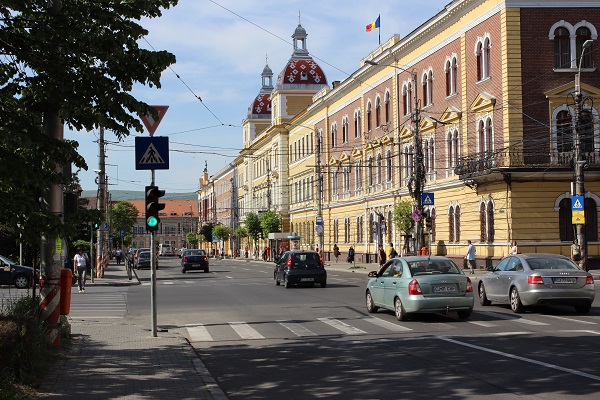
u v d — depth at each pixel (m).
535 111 37.84
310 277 32.47
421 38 49.06
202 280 42.66
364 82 61.75
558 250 37.16
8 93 10.86
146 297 29.12
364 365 11.91
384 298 19.17
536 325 16.50
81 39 10.37
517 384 9.81
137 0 11.02
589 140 37.97
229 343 15.26
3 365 9.21
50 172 10.51
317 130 76.56
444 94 45.84
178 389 9.88
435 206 47.12
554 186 37.34
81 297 29.34
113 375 10.94
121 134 11.09
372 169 60.09
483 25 40.53
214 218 147.38
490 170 37.31
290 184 89.81
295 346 14.49
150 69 10.92
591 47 38.25
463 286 17.69
